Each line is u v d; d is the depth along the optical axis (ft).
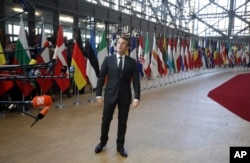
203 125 15.02
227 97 24.56
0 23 24.20
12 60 16.24
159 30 59.93
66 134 12.85
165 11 64.75
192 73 45.52
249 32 77.82
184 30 75.97
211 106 20.40
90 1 39.17
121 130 10.37
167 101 22.13
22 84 16.01
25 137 12.32
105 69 10.18
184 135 13.14
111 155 10.40
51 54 17.69
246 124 15.43
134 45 25.04
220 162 9.97
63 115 16.55
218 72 54.03
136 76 10.18
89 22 38.70
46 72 8.35
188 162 9.93
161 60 28.91
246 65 65.00
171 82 34.94
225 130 14.14
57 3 32.24
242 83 35.73
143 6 55.01
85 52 20.90
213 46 48.26
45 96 6.64
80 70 19.33
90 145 11.43
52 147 11.14
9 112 16.69
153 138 12.59
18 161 9.71
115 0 45.70
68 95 22.53
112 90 10.00
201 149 11.28
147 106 19.99
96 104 20.01
